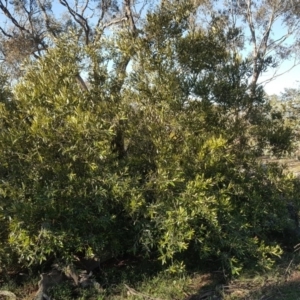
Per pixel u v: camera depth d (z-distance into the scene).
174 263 6.12
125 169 5.71
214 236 6.02
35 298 5.55
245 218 6.42
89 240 5.66
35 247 5.39
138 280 6.25
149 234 5.75
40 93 5.68
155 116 6.29
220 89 6.79
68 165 5.59
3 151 5.43
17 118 5.70
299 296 5.80
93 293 5.83
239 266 6.45
